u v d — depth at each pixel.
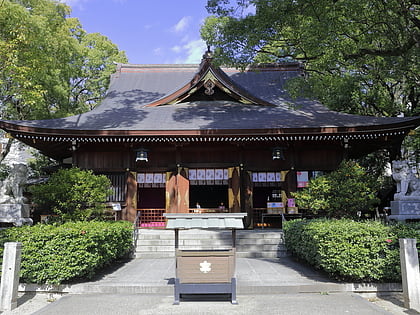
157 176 15.28
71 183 11.27
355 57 11.13
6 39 13.61
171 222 6.34
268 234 11.91
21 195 11.35
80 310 5.85
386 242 6.71
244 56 11.56
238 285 7.05
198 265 6.29
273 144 14.92
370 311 5.72
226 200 24.39
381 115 19.30
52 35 17.14
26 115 19.64
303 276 7.97
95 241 7.49
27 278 7.04
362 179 11.73
